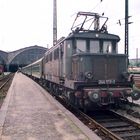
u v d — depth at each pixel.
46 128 8.67
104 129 9.10
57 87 18.03
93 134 7.83
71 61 13.11
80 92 11.77
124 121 11.02
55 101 15.28
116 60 12.46
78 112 12.61
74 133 8.02
